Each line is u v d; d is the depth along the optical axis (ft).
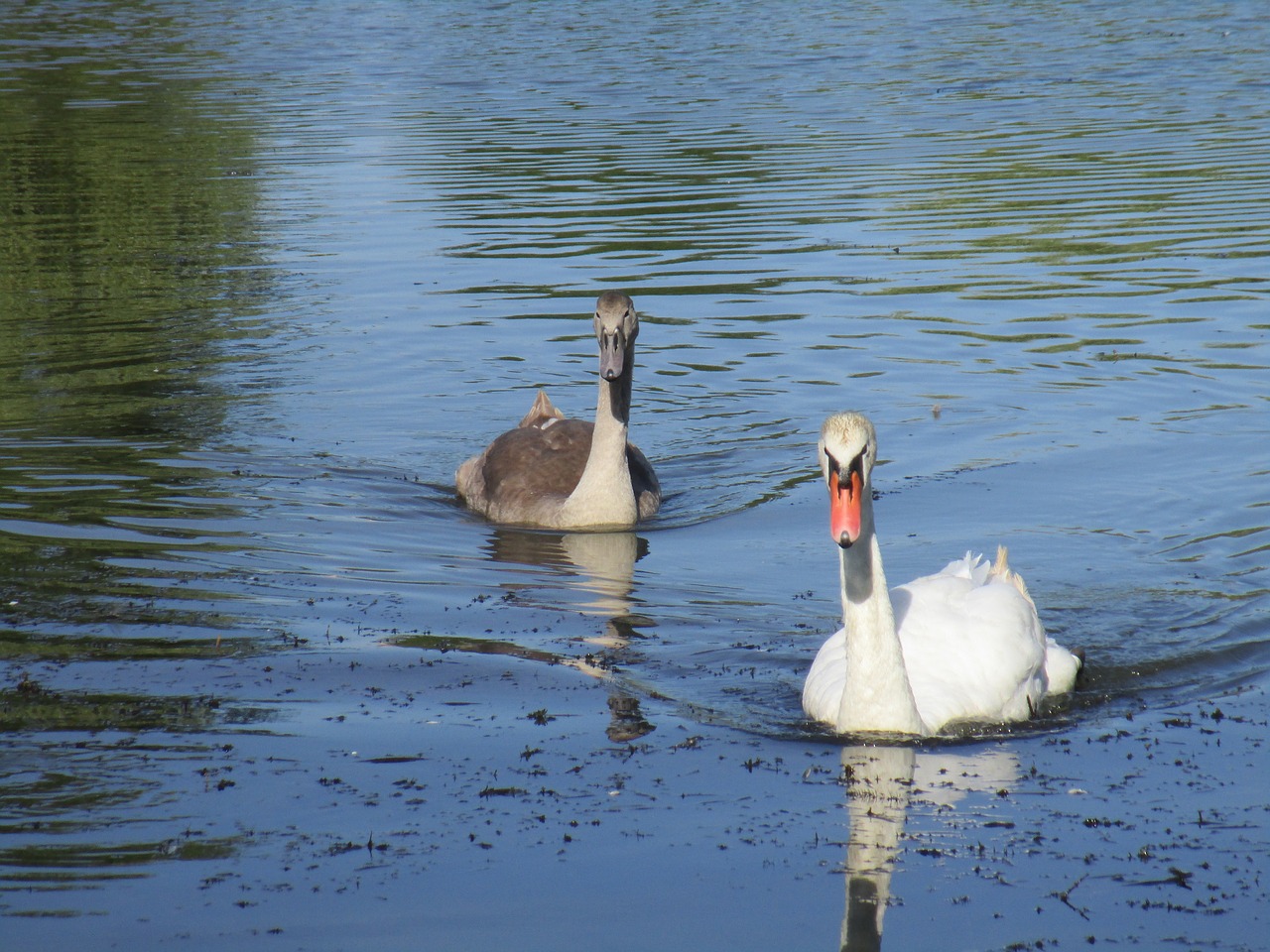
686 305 79.51
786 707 37.14
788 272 85.10
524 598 45.19
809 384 67.41
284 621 42.52
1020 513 51.37
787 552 49.60
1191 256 85.10
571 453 57.47
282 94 148.77
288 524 52.13
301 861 29.19
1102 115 129.39
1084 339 71.67
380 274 87.04
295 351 73.51
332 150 121.29
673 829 30.60
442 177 111.24
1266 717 36.19
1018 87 146.41
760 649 41.04
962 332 73.56
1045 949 26.30
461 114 136.56
